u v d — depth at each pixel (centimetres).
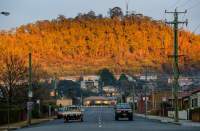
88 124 7219
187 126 6481
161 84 17250
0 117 7438
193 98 10956
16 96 10625
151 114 14788
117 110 9331
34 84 11956
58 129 5719
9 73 10456
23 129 6100
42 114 12306
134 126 6412
